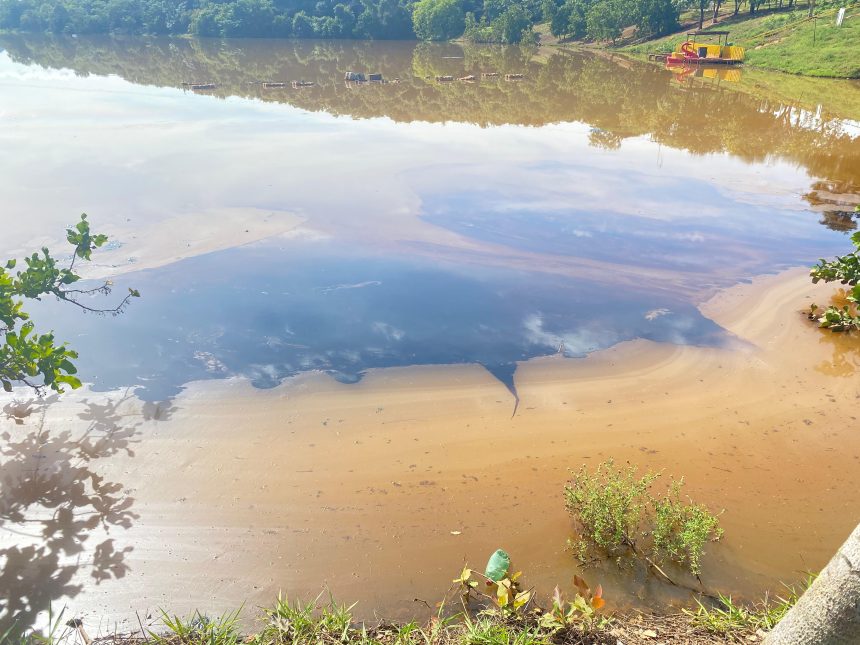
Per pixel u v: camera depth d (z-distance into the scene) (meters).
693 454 6.13
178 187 13.88
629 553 4.90
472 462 6.03
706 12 48.81
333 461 6.02
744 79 31.08
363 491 5.65
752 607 4.43
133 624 4.37
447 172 15.46
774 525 5.23
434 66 38.16
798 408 6.82
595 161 16.70
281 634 4.09
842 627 2.83
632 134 19.95
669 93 27.23
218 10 56.31
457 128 20.91
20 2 57.97
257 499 5.55
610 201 13.51
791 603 4.30
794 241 11.44
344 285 9.53
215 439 6.29
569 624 4.05
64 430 6.31
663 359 7.78
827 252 10.95
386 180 14.67
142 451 6.08
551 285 9.63
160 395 6.94
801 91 27.12
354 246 10.96
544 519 5.31
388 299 9.12
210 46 48.97
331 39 56.53
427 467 5.96
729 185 14.69
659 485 5.70
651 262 10.49
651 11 45.62
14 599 4.54
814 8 41.00
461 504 5.50
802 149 17.86
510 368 7.57
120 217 12.05
